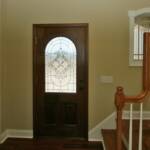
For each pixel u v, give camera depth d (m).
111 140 3.74
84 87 4.63
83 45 4.59
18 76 4.69
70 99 4.68
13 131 4.75
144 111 4.43
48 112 4.71
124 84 4.55
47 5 4.58
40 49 4.66
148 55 2.42
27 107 4.71
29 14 4.62
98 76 4.59
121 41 4.52
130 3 4.47
